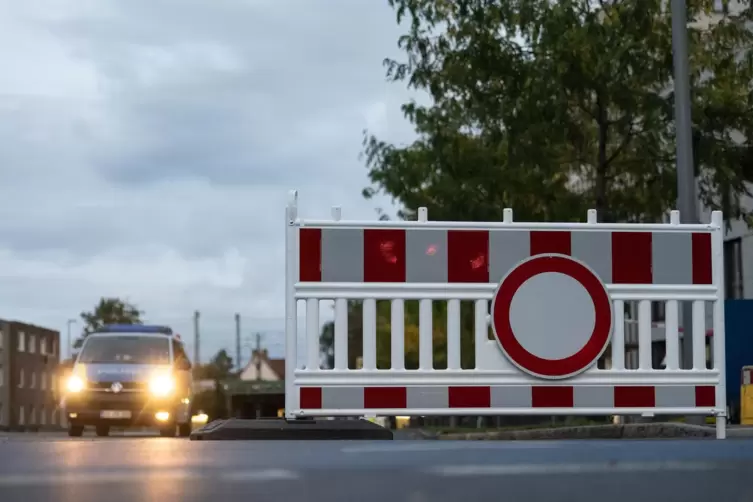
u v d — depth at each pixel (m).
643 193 23.05
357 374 5.15
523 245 5.20
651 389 5.27
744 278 32.75
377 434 4.69
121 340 23.42
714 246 5.34
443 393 5.15
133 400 22.42
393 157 23.69
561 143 22.00
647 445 3.10
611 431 12.25
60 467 2.89
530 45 21.95
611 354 5.26
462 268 5.18
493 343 5.18
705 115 21.67
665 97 21.83
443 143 22.48
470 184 22.05
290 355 5.14
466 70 21.73
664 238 5.29
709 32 22.52
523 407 5.16
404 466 2.88
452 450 3.02
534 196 22.44
